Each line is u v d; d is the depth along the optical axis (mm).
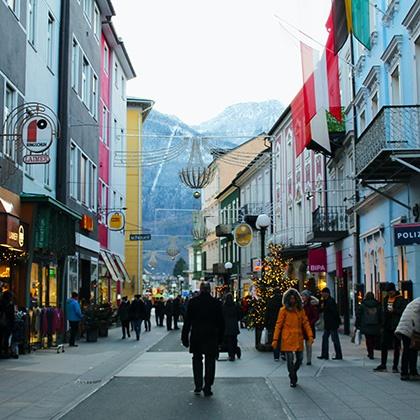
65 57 25922
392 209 21859
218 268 61656
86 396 11258
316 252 34875
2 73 18438
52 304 23438
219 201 69438
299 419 9109
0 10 18297
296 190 40812
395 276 21516
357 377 13305
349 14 20109
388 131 16922
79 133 29016
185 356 18562
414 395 10984
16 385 12430
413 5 17562
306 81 21672
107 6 34781
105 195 37562
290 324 12227
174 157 23906
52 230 20984
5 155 18562
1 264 18875
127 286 54344
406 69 19297
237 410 9852
